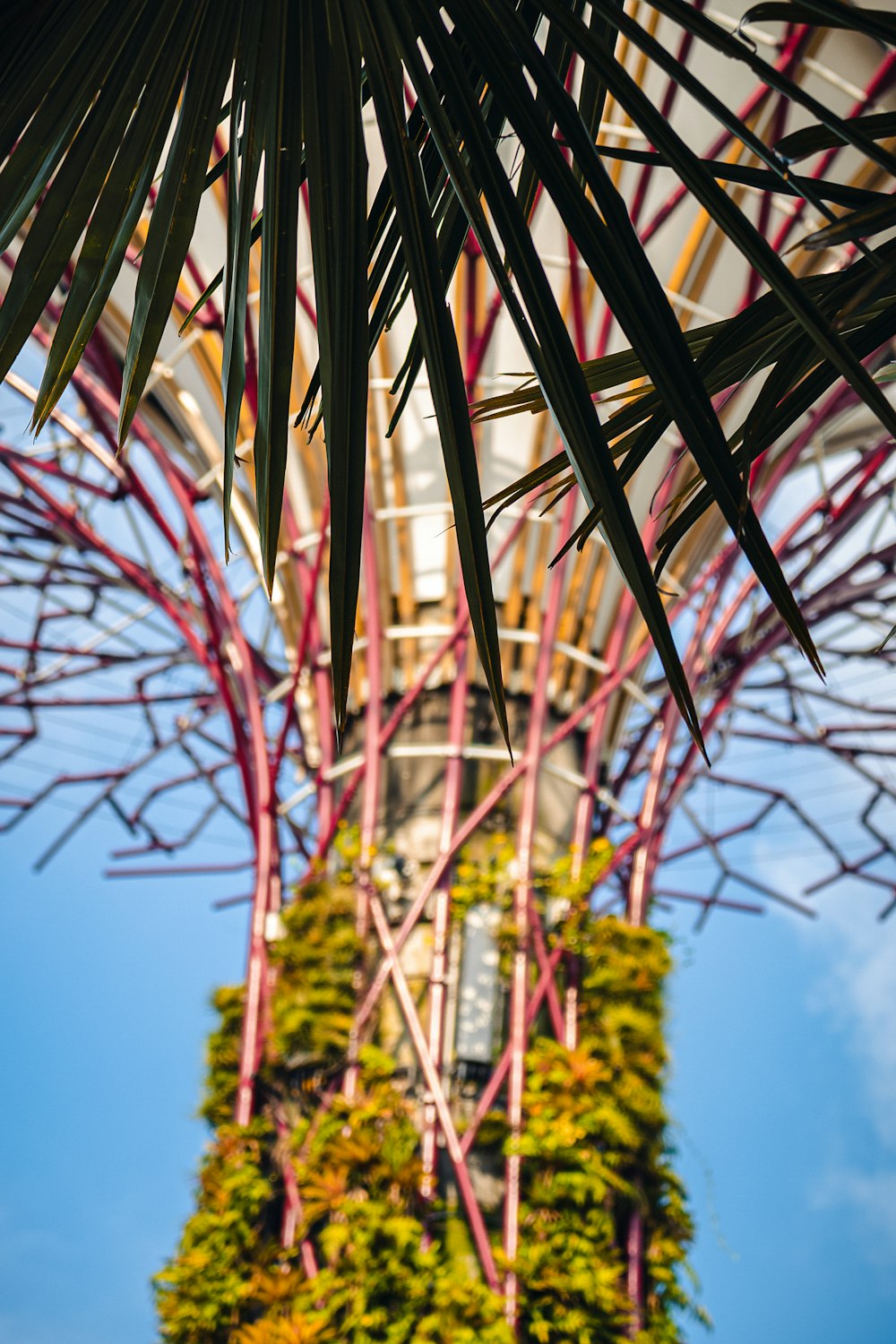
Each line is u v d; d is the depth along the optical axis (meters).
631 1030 16.28
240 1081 16.89
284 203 2.94
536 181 3.35
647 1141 15.91
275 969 17.53
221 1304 15.11
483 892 17.05
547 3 2.94
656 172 17.44
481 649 2.83
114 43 3.04
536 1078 15.85
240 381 2.94
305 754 20.55
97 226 3.07
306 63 2.98
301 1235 15.34
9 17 3.05
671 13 2.86
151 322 3.08
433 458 18.66
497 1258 15.02
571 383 2.83
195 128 3.04
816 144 3.26
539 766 17.89
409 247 2.88
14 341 3.06
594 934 17.00
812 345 3.40
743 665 21.84
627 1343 14.73
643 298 2.85
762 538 2.95
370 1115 15.66
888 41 2.91
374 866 17.69
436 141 2.91
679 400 2.84
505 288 2.84
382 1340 14.20
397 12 2.96
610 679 18.78
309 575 18.58
